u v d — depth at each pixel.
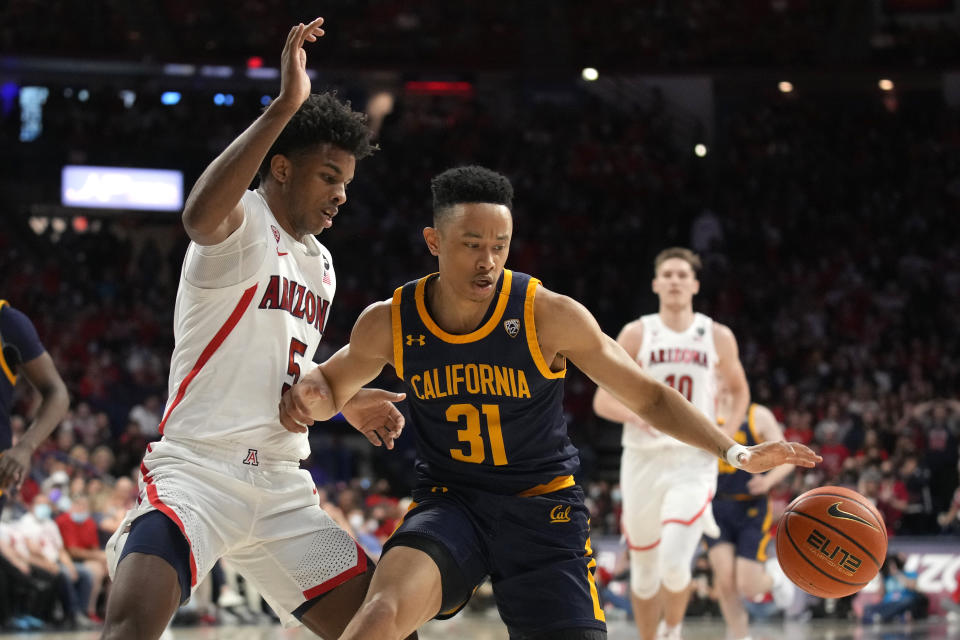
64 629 13.90
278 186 4.96
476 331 4.64
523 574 4.83
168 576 4.33
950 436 19.36
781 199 31.94
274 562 4.85
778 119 34.22
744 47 34.09
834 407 21.50
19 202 29.20
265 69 32.12
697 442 4.82
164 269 29.80
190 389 4.76
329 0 34.19
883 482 18.23
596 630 4.80
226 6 33.78
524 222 31.72
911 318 26.95
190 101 32.66
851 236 30.53
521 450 4.83
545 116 34.44
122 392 23.67
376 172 32.56
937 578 16.69
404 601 4.35
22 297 27.14
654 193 32.75
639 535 8.70
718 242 29.98
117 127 30.70
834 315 27.67
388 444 5.39
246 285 4.75
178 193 29.72
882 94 34.62
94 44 31.25
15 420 16.30
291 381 4.93
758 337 27.25
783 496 17.52
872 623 16.02
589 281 29.80
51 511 14.80
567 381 26.20
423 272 29.80
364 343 4.85
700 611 16.88
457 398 4.74
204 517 4.58
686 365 8.95
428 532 4.62
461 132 33.50
